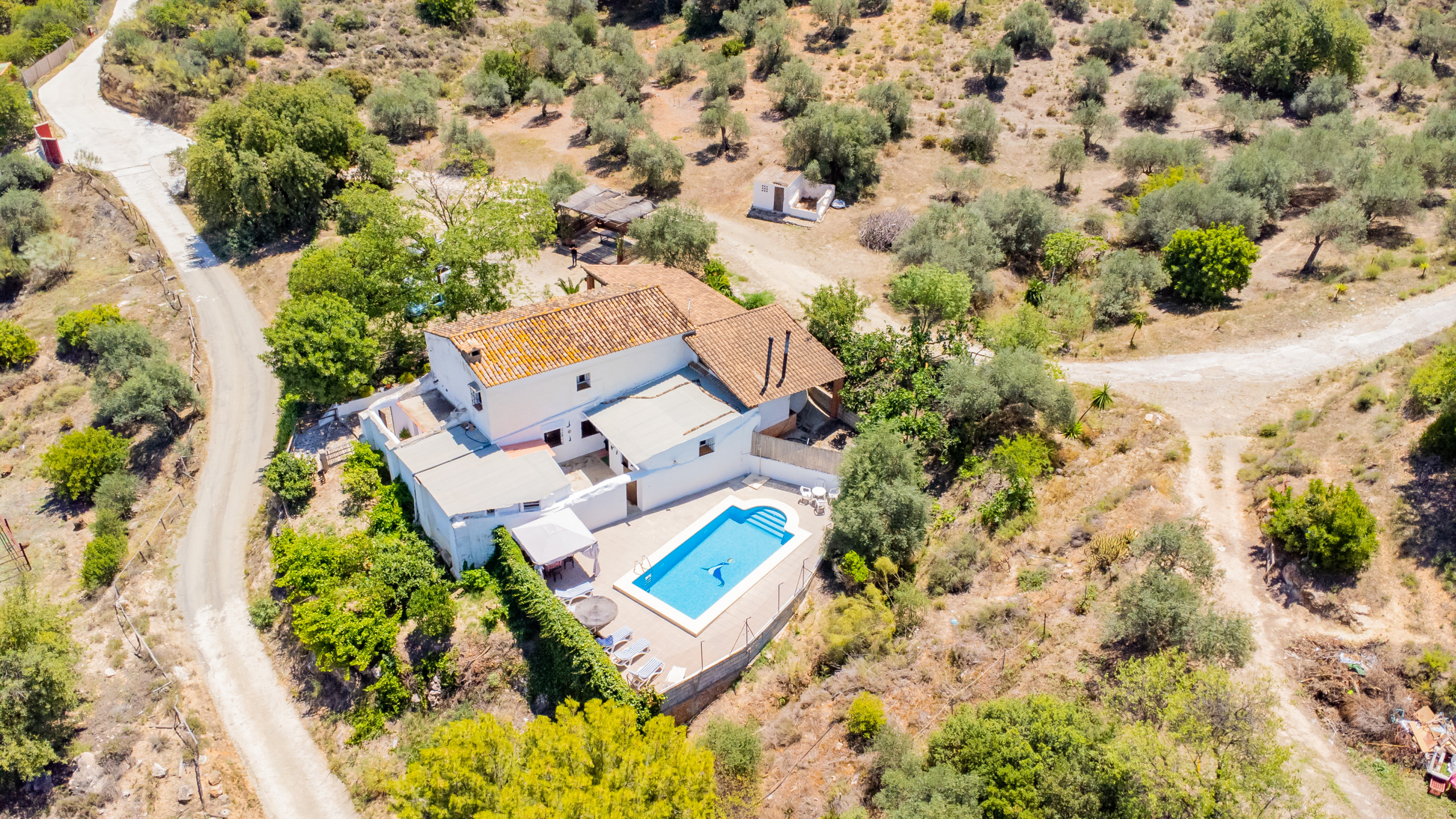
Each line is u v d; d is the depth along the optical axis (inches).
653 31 4146.2
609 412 1764.3
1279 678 1227.2
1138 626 1263.5
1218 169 2603.3
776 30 3548.2
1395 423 1529.3
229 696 1498.5
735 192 2915.8
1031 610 1387.8
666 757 1037.2
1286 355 1891.0
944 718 1256.8
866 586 1457.9
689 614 1473.9
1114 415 1768.0
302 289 2034.9
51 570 1823.3
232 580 1712.6
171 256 2748.5
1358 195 2325.3
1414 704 1160.2
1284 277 2215.8
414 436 1766.7
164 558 1772.9
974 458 1691.7
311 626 1397.6
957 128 3107.8
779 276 2450.8
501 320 1729.8
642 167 2920.8
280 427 1990.7
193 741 1412.4
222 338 2385.6
